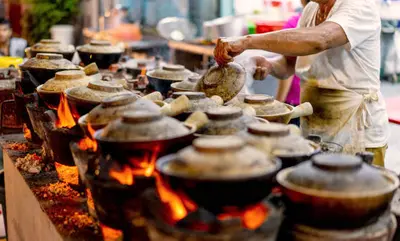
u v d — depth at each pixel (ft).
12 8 25.48
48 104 7.74
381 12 17.49
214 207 4.32
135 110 5.83
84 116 6.15
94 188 5.40
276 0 17.48
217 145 4.32
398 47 17.98
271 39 7.57
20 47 19.01
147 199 4.79
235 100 7.36
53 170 8.16
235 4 21.16
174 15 24.38
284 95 13.20
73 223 6.22
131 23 24.20
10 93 10.85
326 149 6.52
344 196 4.15
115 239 5.57
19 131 10.59
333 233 4.30
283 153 4.92
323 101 8.91
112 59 11.02
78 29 25.34
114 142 4.95
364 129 8.82
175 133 5.06
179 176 4.22
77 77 7.82
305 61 8.98
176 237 4.17
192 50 17.40
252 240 4.13
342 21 7.82
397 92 16.61
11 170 9.19
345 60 8.59
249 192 4.24
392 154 12.16
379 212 4.33
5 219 10.59
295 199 4.34
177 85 8.33
